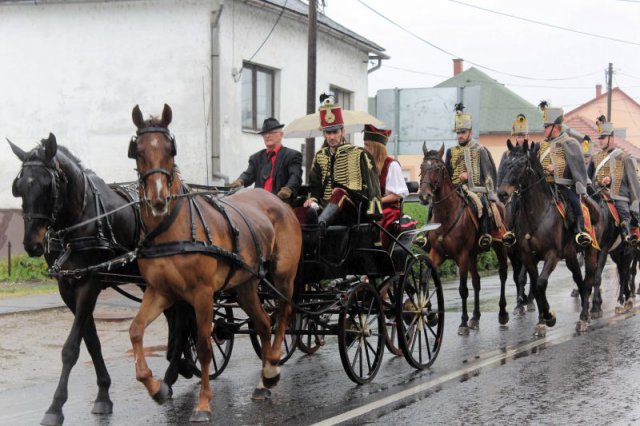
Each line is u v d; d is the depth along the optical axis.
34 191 7.04
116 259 7.25
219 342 9.41
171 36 19.75
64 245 7.46
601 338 11.42
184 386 8.84
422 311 9.81
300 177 9.86
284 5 21.83
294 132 12.48
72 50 20.52
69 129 20.66
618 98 73.38
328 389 8.55
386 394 8.25
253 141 21.17
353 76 25.94
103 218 7.64
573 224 12.32
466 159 13.41
